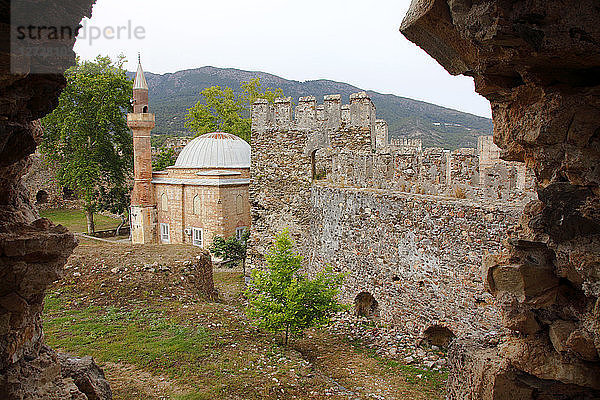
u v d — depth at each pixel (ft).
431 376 35.91
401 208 42.86
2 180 17.47
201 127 152.46
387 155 48.29
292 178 65.16
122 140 122.21
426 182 42.93
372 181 50.67
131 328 40.93
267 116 66.54
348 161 55.42
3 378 16.02
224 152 113.39
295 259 41.93
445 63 15.90
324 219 57.57
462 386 17.61
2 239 15.71
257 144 67.41
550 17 11.71
